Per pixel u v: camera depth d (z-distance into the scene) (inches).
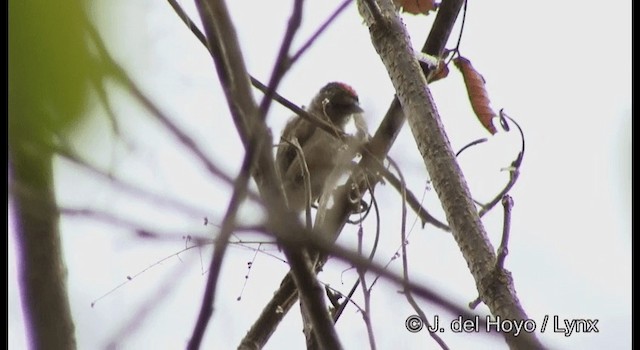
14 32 61.8
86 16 63.2
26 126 64.9
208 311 102.2
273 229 87.3
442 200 171.0
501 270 155.9
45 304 129.5
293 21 100.0
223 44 105.9
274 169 99.1
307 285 120.7
